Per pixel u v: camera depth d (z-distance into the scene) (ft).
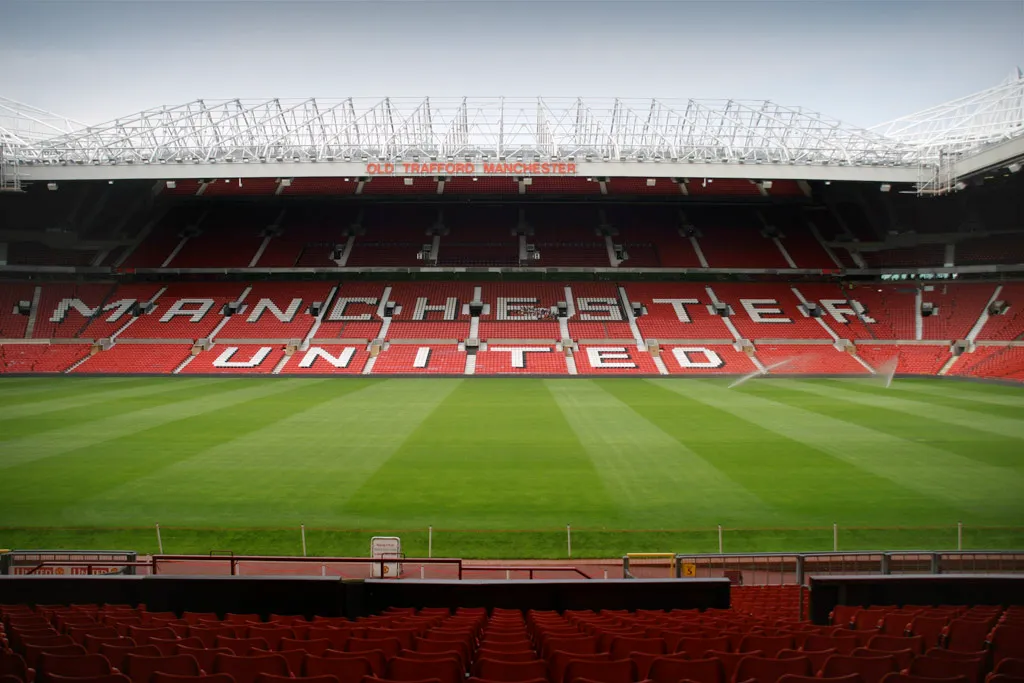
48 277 230.27
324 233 246.47
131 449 99.76
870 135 174.91
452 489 81.20
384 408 138.10
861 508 73.97
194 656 20.89
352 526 69.26
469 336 212.02
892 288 231.30
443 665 20.21
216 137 182.29
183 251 237.45
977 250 224.94
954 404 144.05
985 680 19.63
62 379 188.44
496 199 251.60
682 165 176.04
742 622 29.91
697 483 83.46
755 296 231.91
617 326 217.97
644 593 35.19
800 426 118.62
